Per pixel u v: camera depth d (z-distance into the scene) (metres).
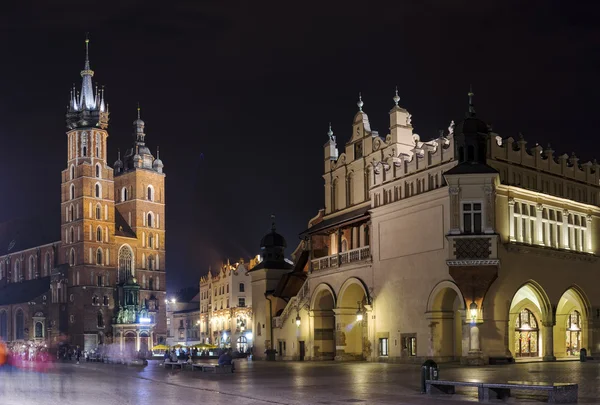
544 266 64.56
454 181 59.31
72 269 178.75
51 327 179.50
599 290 71.12
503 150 62.88
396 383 40.00
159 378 49.66
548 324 64.50
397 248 67.25
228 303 174.62
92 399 32.88
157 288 193.00
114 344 176.12
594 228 72.38
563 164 69.75
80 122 182.38
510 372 46.22
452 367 53.75
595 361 62.56
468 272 58.56
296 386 38.84
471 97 62.44
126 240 187.50
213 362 77.38
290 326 85.94
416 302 64.31
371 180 72.12
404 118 73.25
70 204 182.12
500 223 60.72
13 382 46.59
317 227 83.06
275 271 93.38
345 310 75.69
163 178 199.88
